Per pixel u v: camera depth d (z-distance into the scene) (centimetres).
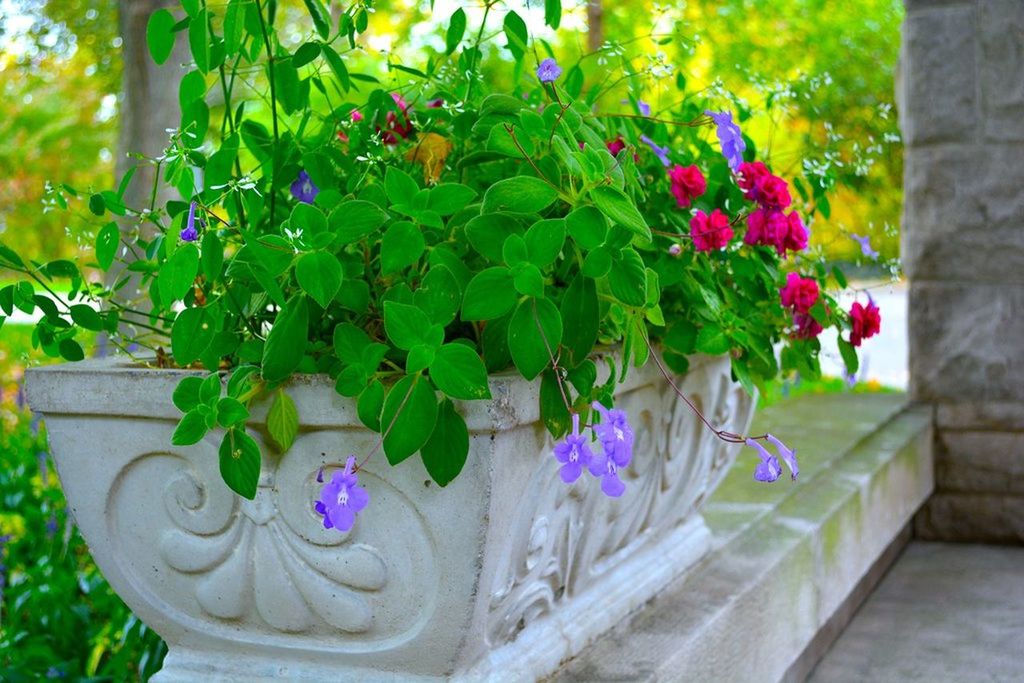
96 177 1045
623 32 744
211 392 135
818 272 214
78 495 155
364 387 133
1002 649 316
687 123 191
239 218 160
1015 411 454
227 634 156
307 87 161
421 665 147
